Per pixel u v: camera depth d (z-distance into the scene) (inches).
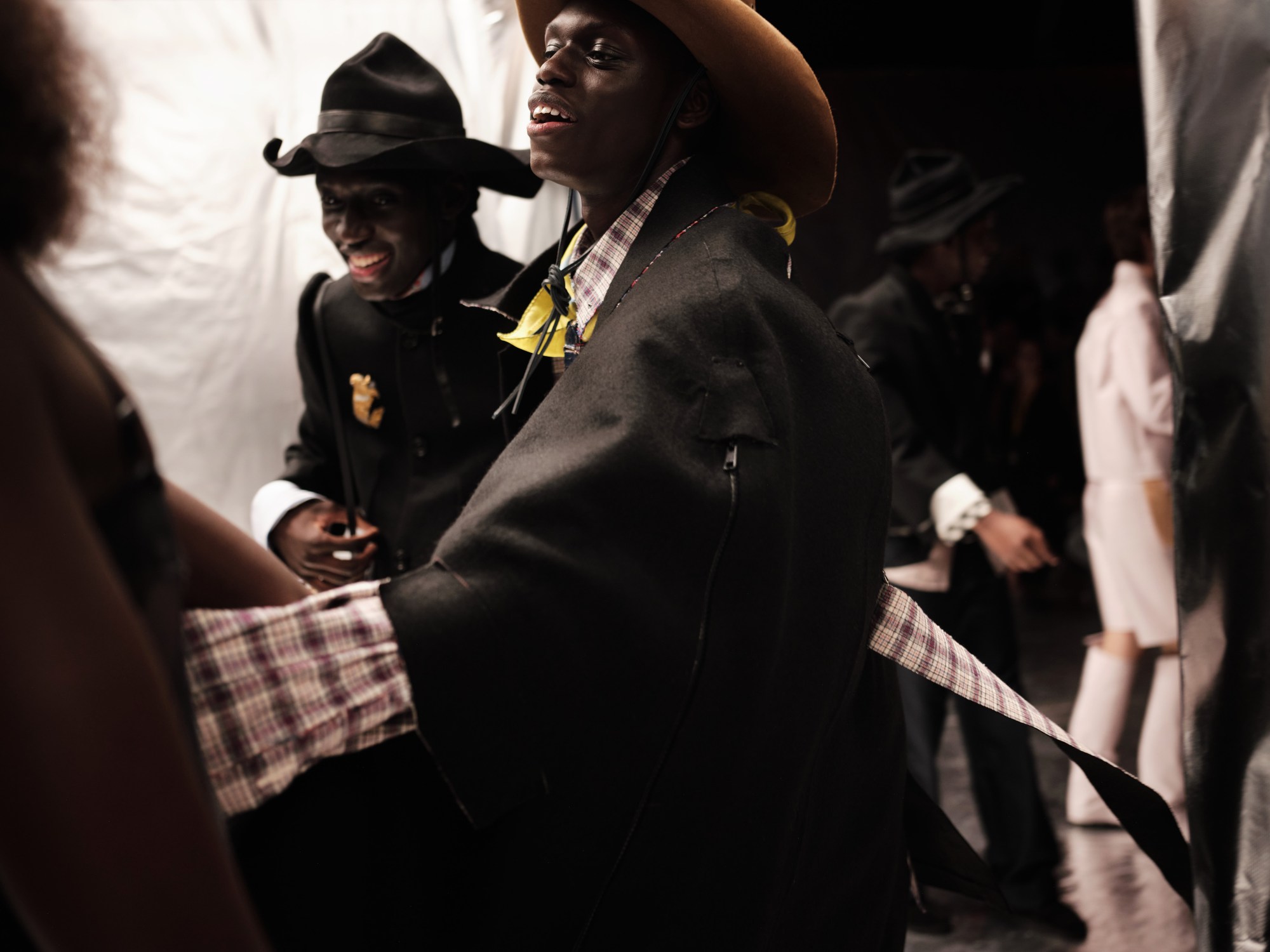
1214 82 50.1
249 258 88.1
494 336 62.9
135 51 85.7
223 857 20.9
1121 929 92.4
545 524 33.3
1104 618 112.3
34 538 18.5
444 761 31.8
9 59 21.2
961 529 91.2
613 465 34.1
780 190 51.0
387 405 65.1
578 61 43.2
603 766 34.2
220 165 87.2
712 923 37.4
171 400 87.8
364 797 34.5
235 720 30.5
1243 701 51.3
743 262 39.5
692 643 34.7
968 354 99.3
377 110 59.9
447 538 34.3
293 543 64.9
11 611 18.2
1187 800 52.8
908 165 101.4
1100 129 294.0
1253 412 50.3
